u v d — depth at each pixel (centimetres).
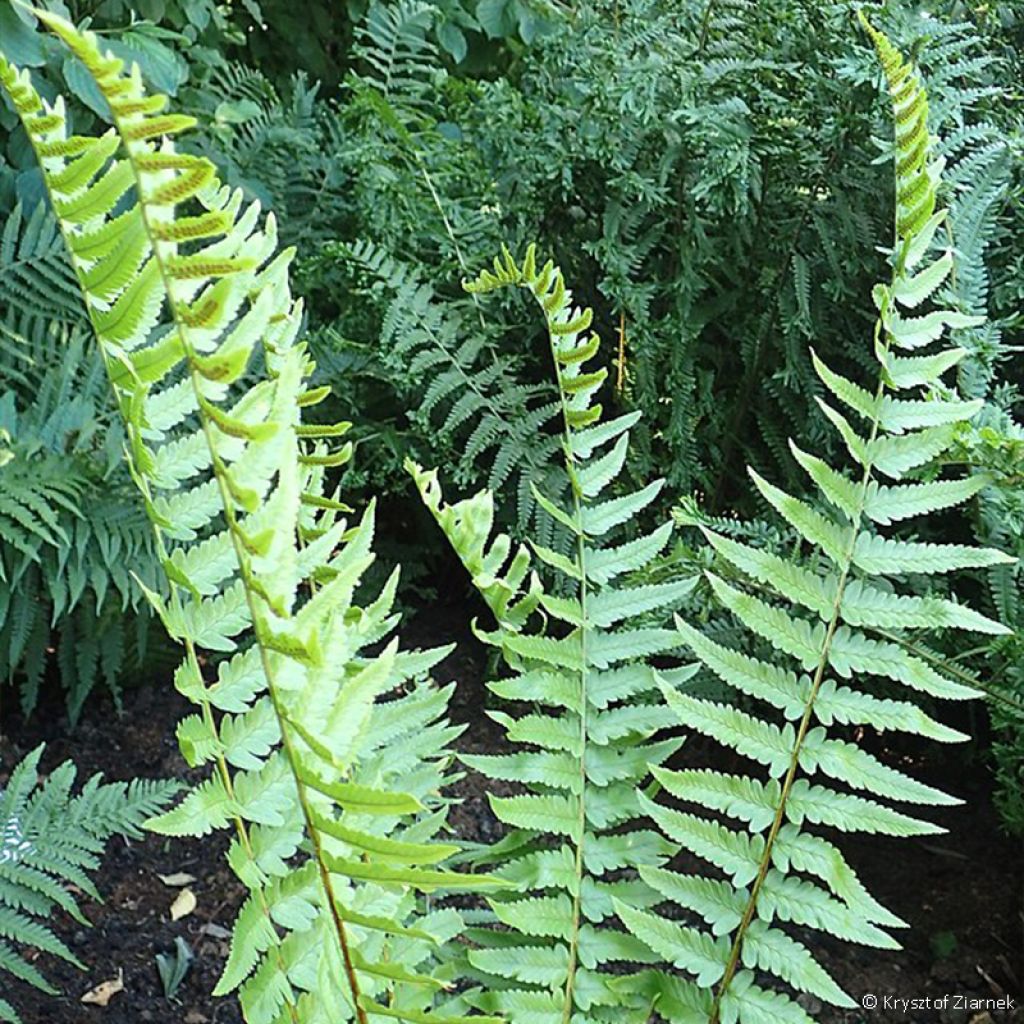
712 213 235
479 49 393
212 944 196
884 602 106
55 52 270
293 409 77
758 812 108
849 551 107
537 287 112
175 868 212
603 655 119
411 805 70
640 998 112
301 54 394
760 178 224
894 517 106
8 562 222
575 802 115
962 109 220
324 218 299
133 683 255
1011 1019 183
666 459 247
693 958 108
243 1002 89
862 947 199
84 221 68
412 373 251
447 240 257
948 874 212
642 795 109
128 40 266
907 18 207
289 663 72
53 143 67
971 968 193
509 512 261
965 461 146
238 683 88
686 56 237
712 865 210
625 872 201
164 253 62
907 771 231
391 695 251
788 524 215
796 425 237
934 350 218
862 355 230
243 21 388
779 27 226
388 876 76
